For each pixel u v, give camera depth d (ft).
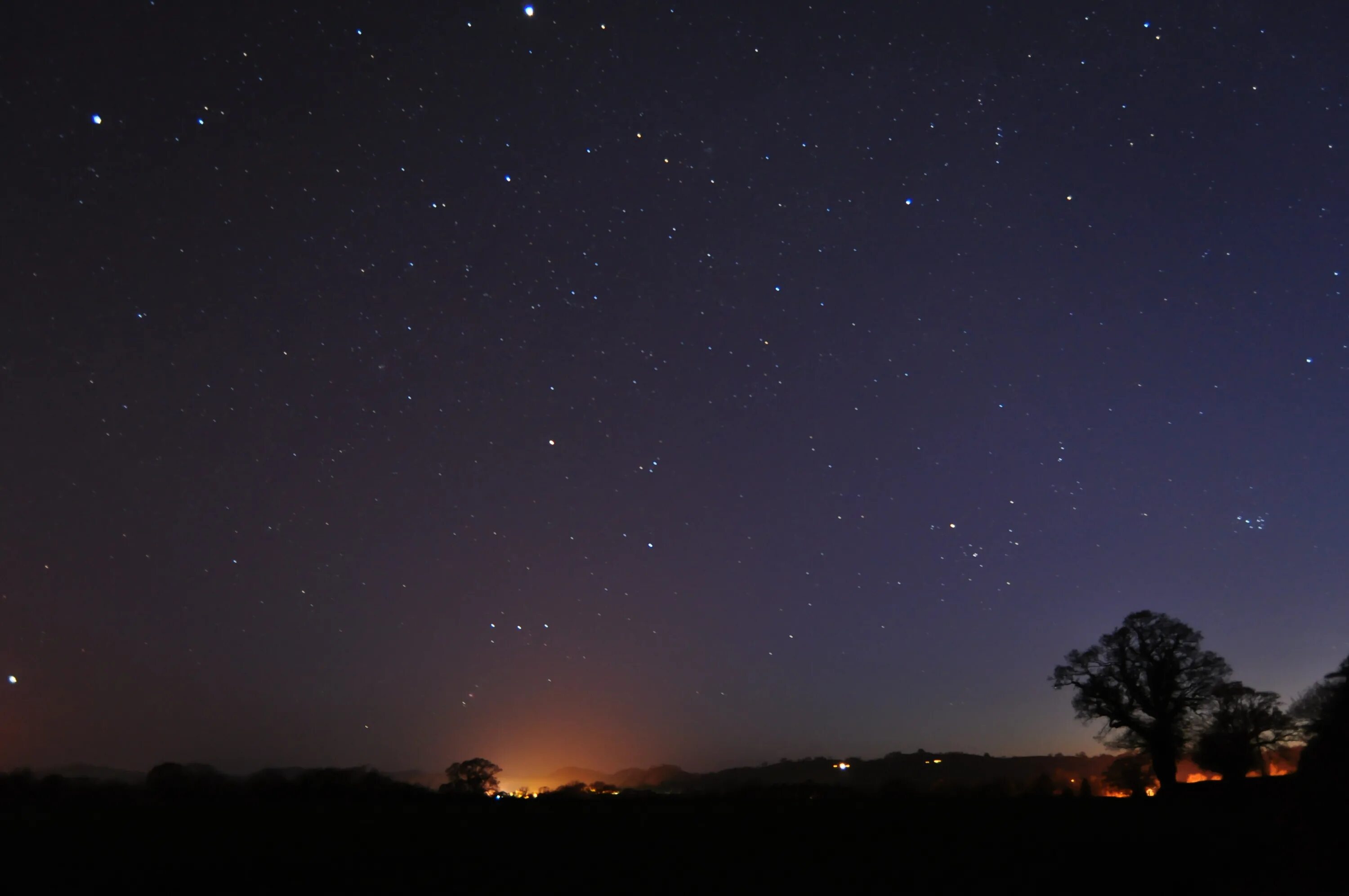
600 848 54.65
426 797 83.82
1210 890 45.19
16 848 52.21
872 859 52.16
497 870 48.01
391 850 52.85
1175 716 136.67
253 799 76.64
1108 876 48.16
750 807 81.05
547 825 65.05
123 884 44.09
